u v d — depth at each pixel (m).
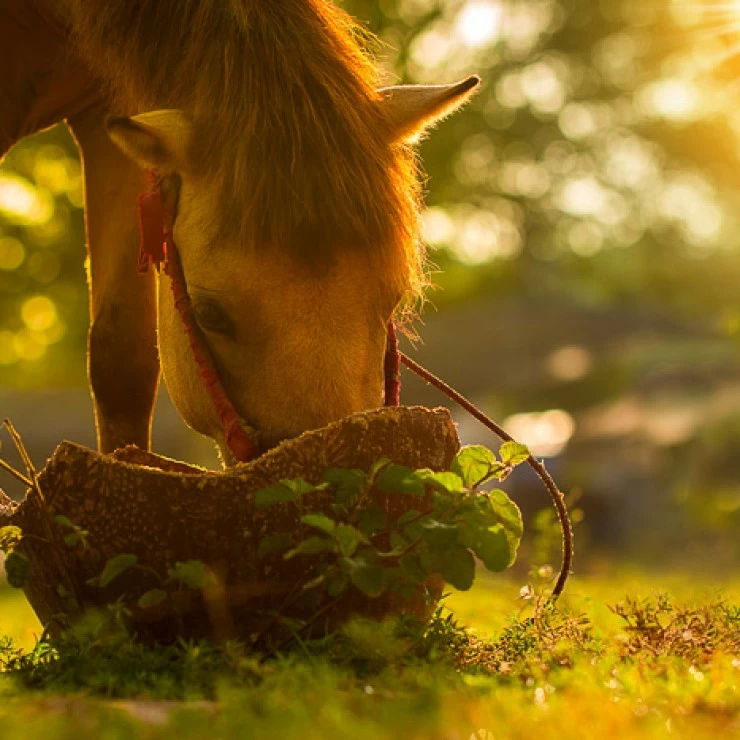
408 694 5.38
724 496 32.88
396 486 6.06
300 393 6.52
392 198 6.80
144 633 6.30
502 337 50.09
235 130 6.80
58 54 9.09
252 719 4.73
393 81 8.63
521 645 7.07
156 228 7.15
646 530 34.47
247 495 6.16
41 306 38.84
